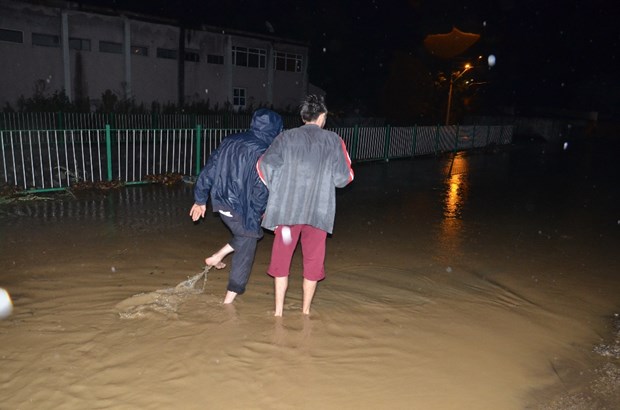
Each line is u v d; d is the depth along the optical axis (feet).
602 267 21.36
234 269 14.83
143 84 88.33
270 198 13.50
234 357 12.14
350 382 11.42
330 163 13.48
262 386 11.06
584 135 124.98
